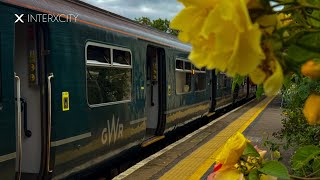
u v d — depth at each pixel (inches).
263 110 680.4
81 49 251.8
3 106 185.3
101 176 327.9
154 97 428.8
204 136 423.8
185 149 357.4
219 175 48.3
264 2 30.6
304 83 80.0
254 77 29.8
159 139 416.8
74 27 244.8
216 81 670.5
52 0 242.8
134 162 387.9
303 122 225.6
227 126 494.6
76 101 244.7
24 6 202.8
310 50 31.4
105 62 286.4
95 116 269.0
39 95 225.1
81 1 288.5
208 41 28.0
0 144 183.2
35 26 222.1
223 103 727.1
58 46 227.8
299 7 35.4
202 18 29.1
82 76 252.1
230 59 26.3
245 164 49.6
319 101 38.3
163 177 269.7
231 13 25.6
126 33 323.0
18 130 197.3
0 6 185.6
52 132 221.8
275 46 30.0
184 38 30.0
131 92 332.2
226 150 47.8
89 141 261.0
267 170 47.8
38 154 225.6
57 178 228.8
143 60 361.1
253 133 432.5
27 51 225.1
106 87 286.8
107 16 320.8
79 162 251.0
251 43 26.0
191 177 267.6
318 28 34.1
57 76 226.2
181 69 489.7
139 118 349.7
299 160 58.7
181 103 485.7
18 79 197.9
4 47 187.3
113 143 298.0
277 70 28.0
